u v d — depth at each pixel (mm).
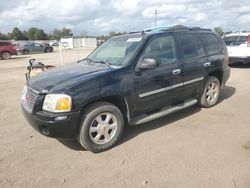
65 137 3953
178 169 3629
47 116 3768
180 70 5148
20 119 5832
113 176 3545
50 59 23328
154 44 4855
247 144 4309
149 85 4652
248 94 7559
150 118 4773
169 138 4625
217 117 5609
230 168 3602
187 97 5590
